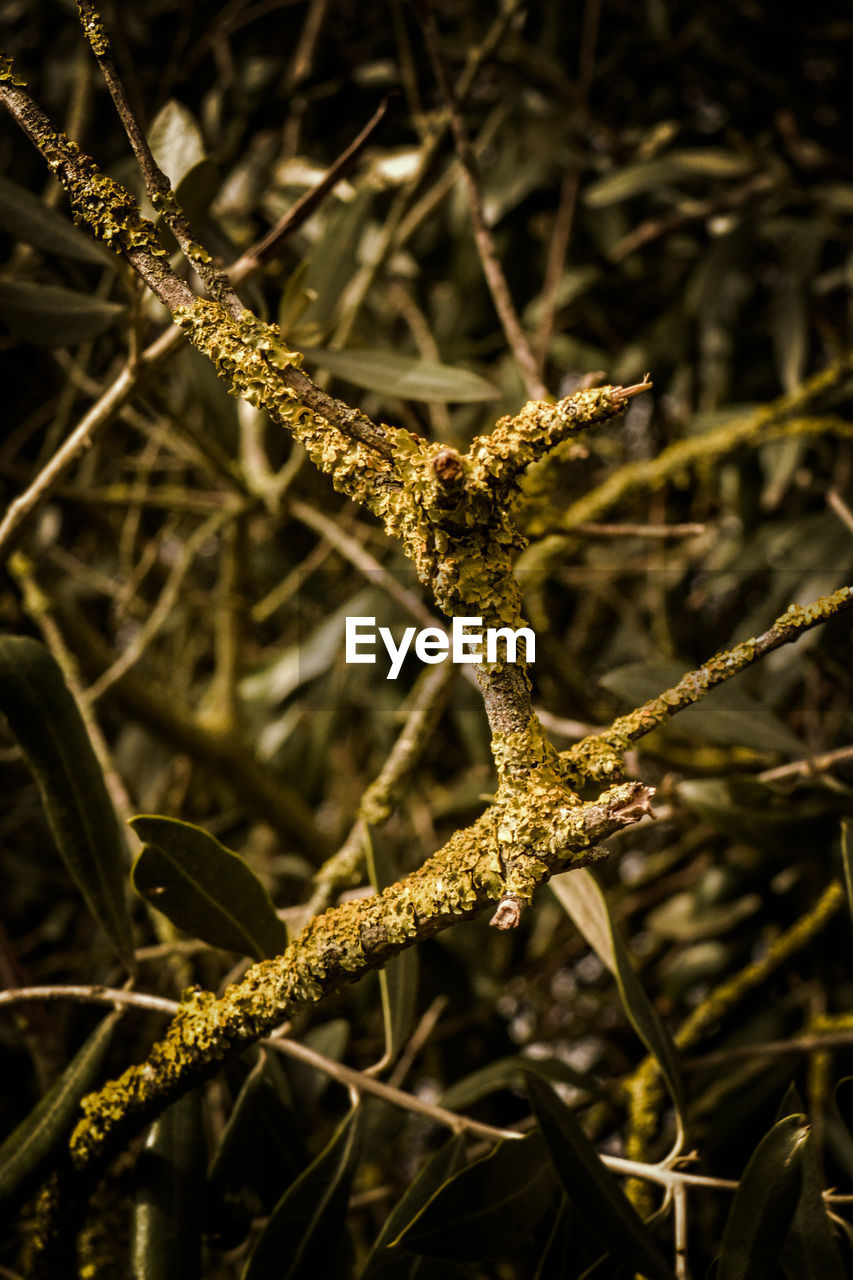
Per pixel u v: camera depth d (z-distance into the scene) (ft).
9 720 2.08
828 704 3.11
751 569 2.99
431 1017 2.70
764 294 3.47
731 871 2.94
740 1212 1.97
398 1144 2.90
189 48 3.52
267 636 4.19
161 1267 2.02
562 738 2.91
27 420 3.78
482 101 3.38
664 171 2.96
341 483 1.80
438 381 2.28
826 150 3.32
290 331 2.27
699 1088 2.72
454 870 1.82
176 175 2.19
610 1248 2.00
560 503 3.51
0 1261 2.29
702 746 3.06
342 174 2.09
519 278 3.48
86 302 2.18
